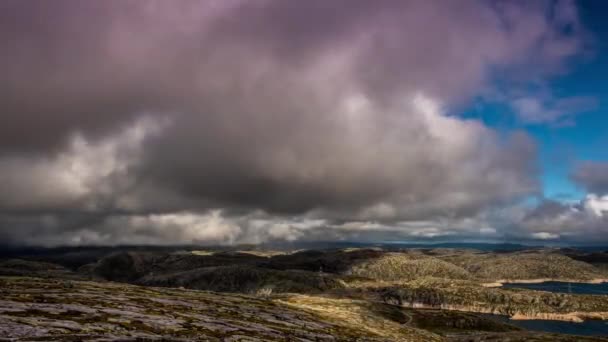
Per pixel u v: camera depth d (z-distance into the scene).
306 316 151.38
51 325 65.94
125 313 90.38
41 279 151.25
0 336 55.62
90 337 61.72
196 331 82.12
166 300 126.31
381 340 125.50
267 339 86.81
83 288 133.38
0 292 101.88
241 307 138.12
